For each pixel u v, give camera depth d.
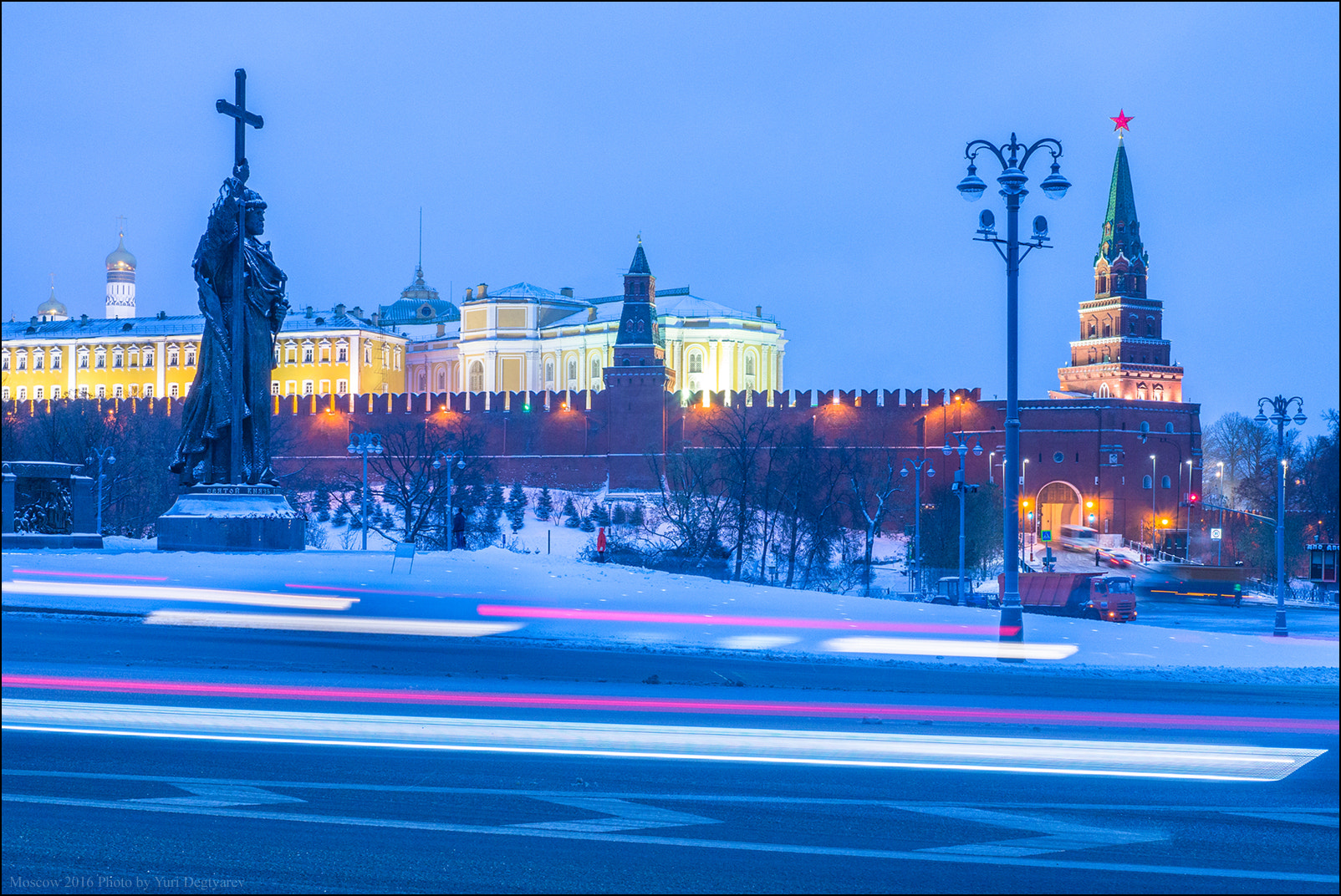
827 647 24.48
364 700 15.06
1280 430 41.00
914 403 118.44
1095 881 7.90
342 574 30.61
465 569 31.91
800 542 83.12
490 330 188.75
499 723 13.59
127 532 94.06
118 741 12.04
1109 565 102.62
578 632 25.33
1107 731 14.15
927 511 84.75
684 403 130.75
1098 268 157.12
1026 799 10.30
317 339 174.38
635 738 12.81
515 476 129.88
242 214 37.19
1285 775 11.52
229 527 35.25
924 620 28.61
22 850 8.30
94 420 105.69
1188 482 125.69
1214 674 22.39
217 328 37.16
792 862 8.25
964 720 14.76
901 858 8.39
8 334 181.12
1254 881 7.96
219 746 11.88
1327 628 51.00
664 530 101.94
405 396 132.62
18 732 12.47
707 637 25.28
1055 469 123.25
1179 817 9.77
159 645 20.59
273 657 19.56
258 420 37.69
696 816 9.48
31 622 23.61
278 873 7.87
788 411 121.00
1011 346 24.86
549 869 8.01
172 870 7.89
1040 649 25.08
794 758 11.89
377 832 8.85
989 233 25.20
